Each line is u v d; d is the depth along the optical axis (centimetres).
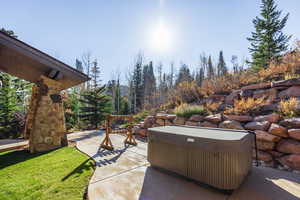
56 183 227
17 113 893
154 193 199
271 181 227
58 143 450
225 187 192
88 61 2198
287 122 324
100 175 253
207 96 748
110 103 1332
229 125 416
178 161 239
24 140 570
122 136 630
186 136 231
